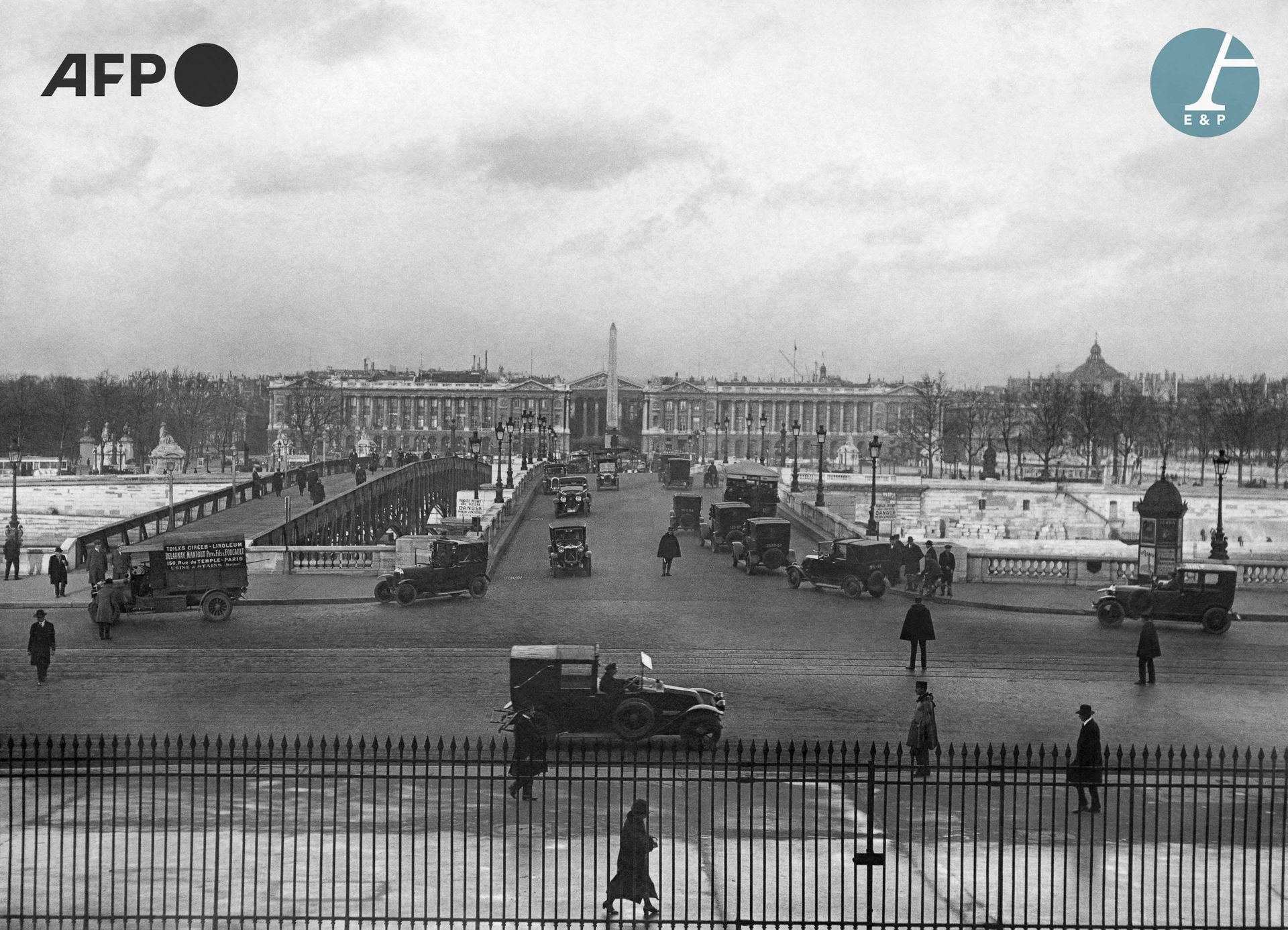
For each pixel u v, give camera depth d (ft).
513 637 152.97
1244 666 140.26
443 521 249.55
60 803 82.33
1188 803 88.17
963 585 203.51
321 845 63.31
